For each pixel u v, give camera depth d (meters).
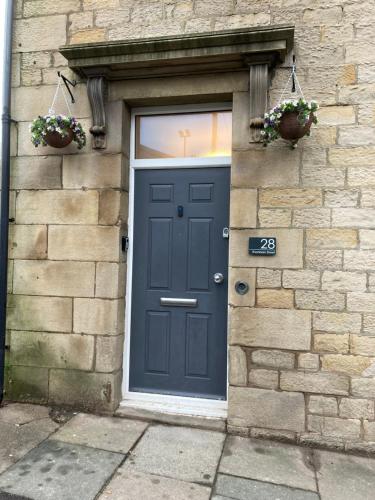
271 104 2.80
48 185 3.15
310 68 2.76
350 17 2.71
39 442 2.60
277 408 2.75
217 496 2.11
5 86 3.17
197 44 2.70
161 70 2.91
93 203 3.08
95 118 3.02
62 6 3.16
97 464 2.36
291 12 2.79
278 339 2.76
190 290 3.11
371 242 2.64
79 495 2.09
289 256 2.75
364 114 2.68
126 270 3.20
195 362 3.10
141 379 3.19
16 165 3.21
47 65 3.18
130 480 2.22
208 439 2.71
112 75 2.99
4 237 3.15
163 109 3.16
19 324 3.19
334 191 2.70
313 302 2.71
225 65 2.82
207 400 3.05
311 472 2.37
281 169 2.77
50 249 3.14
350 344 2.66
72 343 3.10
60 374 3.12
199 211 3.10
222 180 3.06
